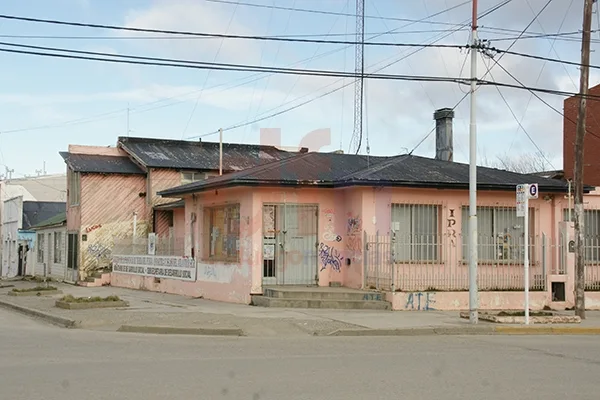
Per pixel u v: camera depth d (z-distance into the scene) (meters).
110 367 10.11
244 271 20.25
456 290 19.67
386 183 19.61
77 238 32.12
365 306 18.64
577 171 18.06
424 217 20.53
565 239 21.03
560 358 11.73
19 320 17.47
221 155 32.81
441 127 26.44
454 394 8.50
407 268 19.97
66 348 12.09
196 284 23.23
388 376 9.62
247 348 12.33
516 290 20.59
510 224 21.47
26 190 52.84
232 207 21.55
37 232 42.88
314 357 11.30
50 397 8.05
